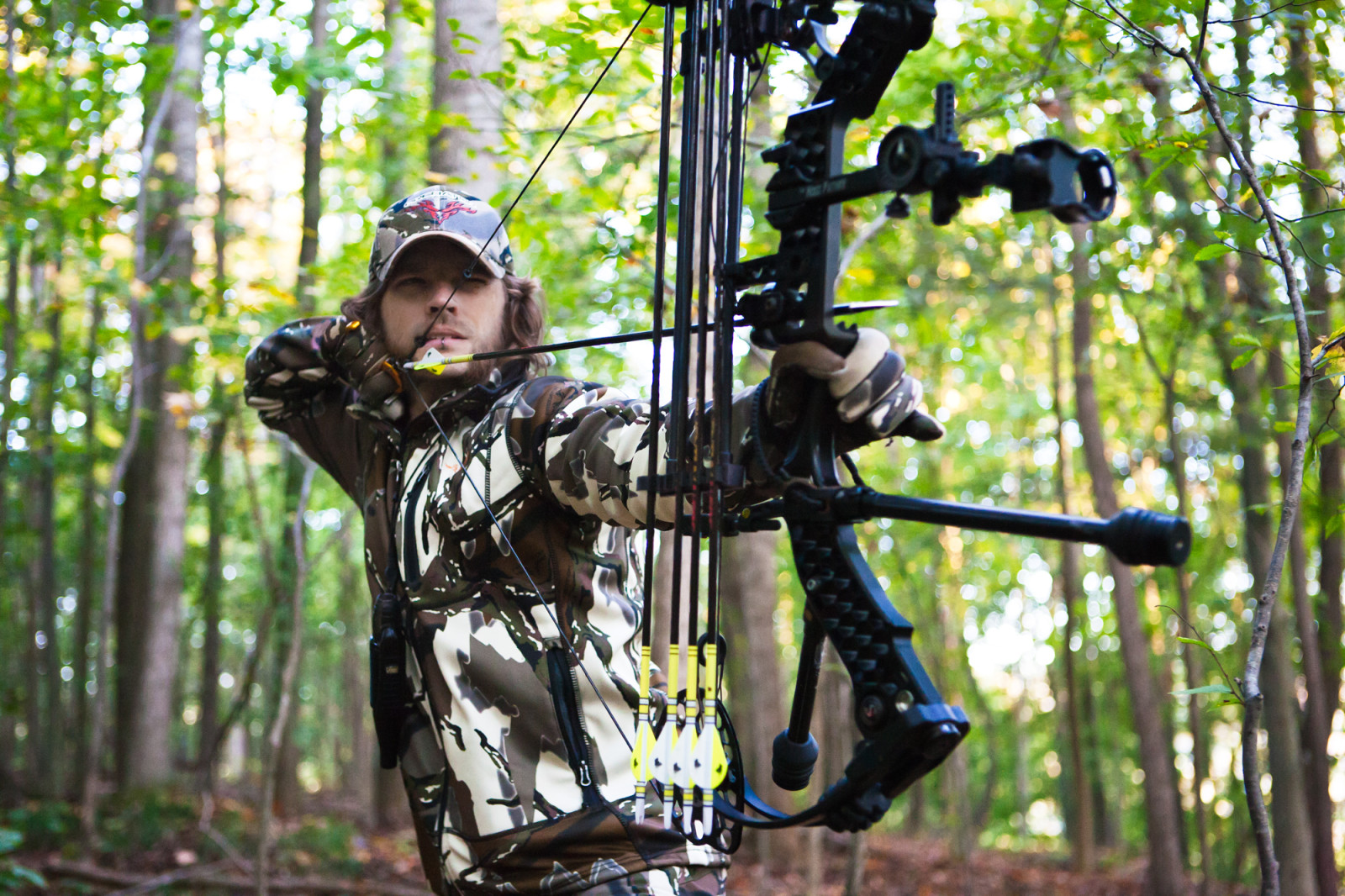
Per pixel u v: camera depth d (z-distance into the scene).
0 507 9.18
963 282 7.45
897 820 20.52
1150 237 4.58
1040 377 12.50
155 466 10.67
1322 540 5.37
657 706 1.70
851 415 1.14
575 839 1.57
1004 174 0.96
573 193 5.02
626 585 1.77
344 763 23.86
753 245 4.34
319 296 5.95
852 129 4.45
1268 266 4.19
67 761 14.19
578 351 6.12
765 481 1.21
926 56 4.36
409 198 1.84
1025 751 20.80
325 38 6.86
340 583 15.88
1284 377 4.82
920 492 11.77
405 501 1.76
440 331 1.75
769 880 9.09
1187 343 5.86
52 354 9.91
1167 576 8.95
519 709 1.62
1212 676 8.68
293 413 2.09
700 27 1.30
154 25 5.82
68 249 6.88
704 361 1.25
